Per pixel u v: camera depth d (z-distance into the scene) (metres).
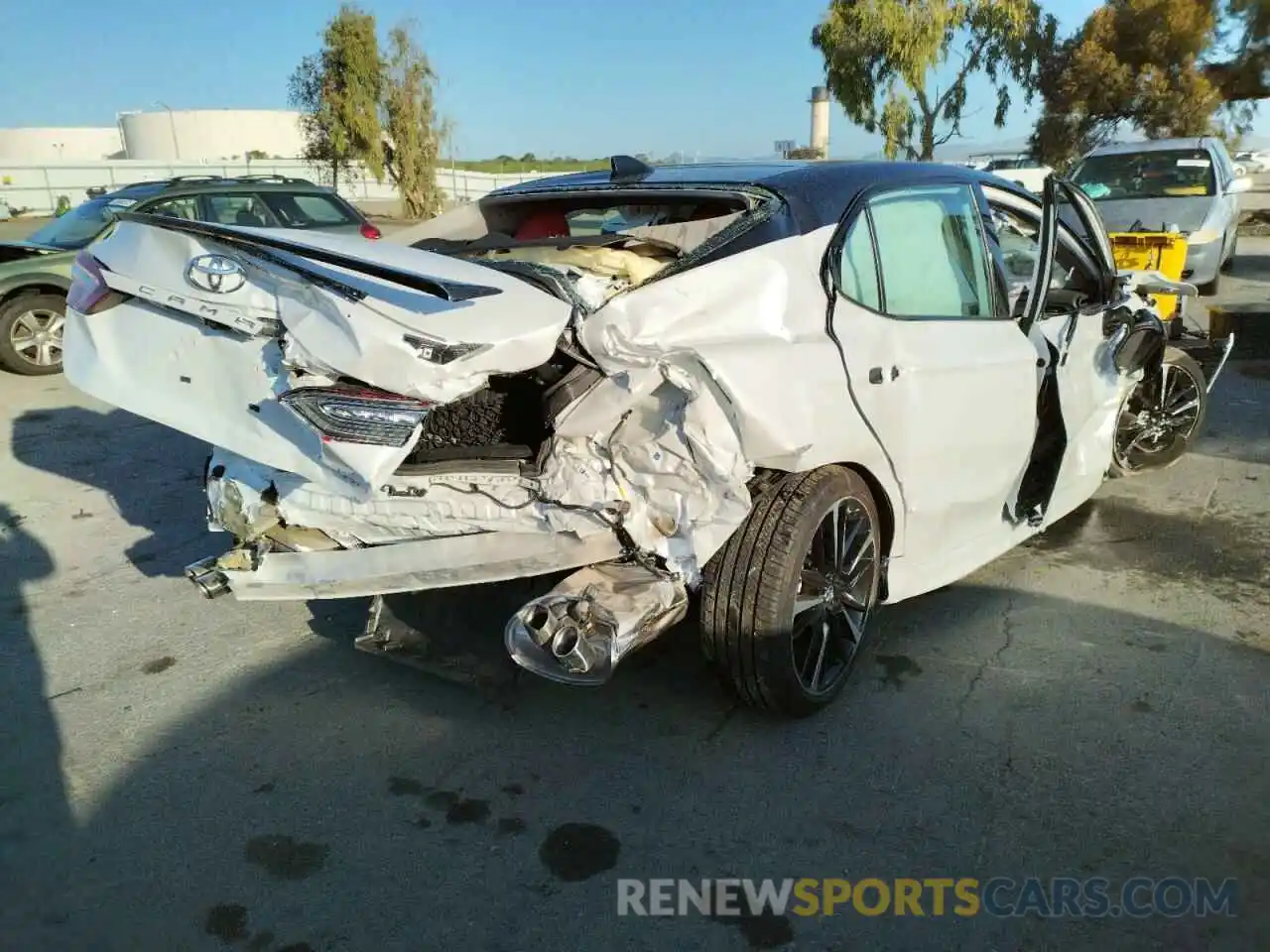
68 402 7.70
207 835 2.71
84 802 2.85
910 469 3.29
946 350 3.39
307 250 2.50
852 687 3.41
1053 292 4.61
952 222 3.65
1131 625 3.84
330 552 3.03
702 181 3.38
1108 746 3.05
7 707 3.36
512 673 3.10
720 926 2.37
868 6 21.16
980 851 2.61
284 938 2.35
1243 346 8.64
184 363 2.83
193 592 4.27
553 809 2.80
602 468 2.68
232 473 3.21
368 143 28.52
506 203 3.98
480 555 2.78
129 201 9.37
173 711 3.33
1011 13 21.95
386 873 2.56
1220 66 25.53
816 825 2.72
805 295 2.89
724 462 2.57
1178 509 5.09
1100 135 26.31
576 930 2.37
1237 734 3.10
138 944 2.33
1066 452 4.39
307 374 2.47
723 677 3.10
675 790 2.88
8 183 33.53
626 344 2.49
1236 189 12.06
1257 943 2.29
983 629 3.82
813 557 3.09
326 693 3.44
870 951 2.29
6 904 2.46
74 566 4.55
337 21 27.53
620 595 2.64
